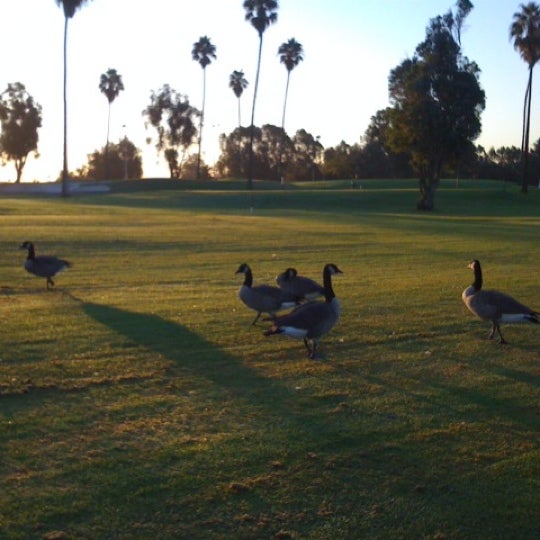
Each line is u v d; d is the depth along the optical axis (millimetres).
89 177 146625
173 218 46656
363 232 38125
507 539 6953
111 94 122000
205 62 117625
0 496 7180
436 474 8055
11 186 99625
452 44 70250
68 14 76188
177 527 6840
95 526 6773
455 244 32562
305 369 11508
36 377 10570
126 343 12656
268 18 90750
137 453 8227
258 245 30734
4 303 16578
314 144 161250
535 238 36406
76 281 20375
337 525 7016
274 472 7914
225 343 12898
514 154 148125
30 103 126312
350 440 8797
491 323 15086
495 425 9438
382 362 12039
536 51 83312
